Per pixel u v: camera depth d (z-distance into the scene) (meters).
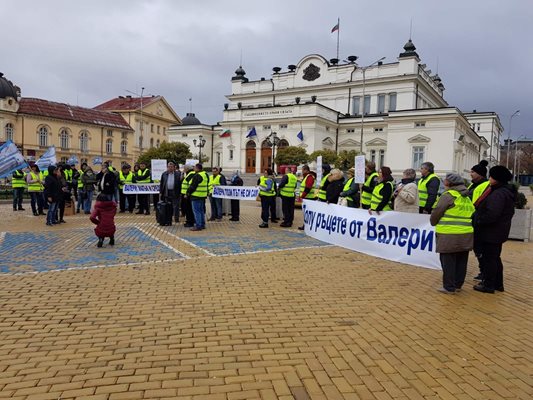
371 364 3.74
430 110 44.00
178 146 54.12
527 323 4.89
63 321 4.60
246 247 9.23
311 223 9.62
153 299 5.42
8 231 10.95
